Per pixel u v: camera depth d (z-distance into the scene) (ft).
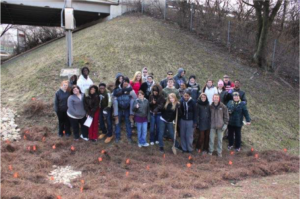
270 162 22.22
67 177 17.15
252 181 18.11
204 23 55.26
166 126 23.50
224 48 50.26
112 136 24.03
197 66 40.63
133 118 24.82
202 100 23.08
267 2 44.16
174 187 16.42
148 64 38.99
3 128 23.88
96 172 18.04
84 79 24.81
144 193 15.03
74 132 22.91
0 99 29.58
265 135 28.32
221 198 14.76
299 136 29.53
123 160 20.18
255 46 48.62
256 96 36.14
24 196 13.67
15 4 57.41
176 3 58.03
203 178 17.80
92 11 63.26
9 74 43.16
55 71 35.99
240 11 53.93
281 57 47.06
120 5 64.08
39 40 86.63
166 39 48.19
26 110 26.73
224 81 27.09
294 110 34.88
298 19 50.49
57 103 22.95
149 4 62.34
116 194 14.84
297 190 16.25
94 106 22.70
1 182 15.15
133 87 24.99
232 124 23.97
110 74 35.35
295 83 43.24
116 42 45.11
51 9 62.28
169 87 23.44
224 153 23.85
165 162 20.58
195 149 24.17
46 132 24.03
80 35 55.47
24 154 19.93
